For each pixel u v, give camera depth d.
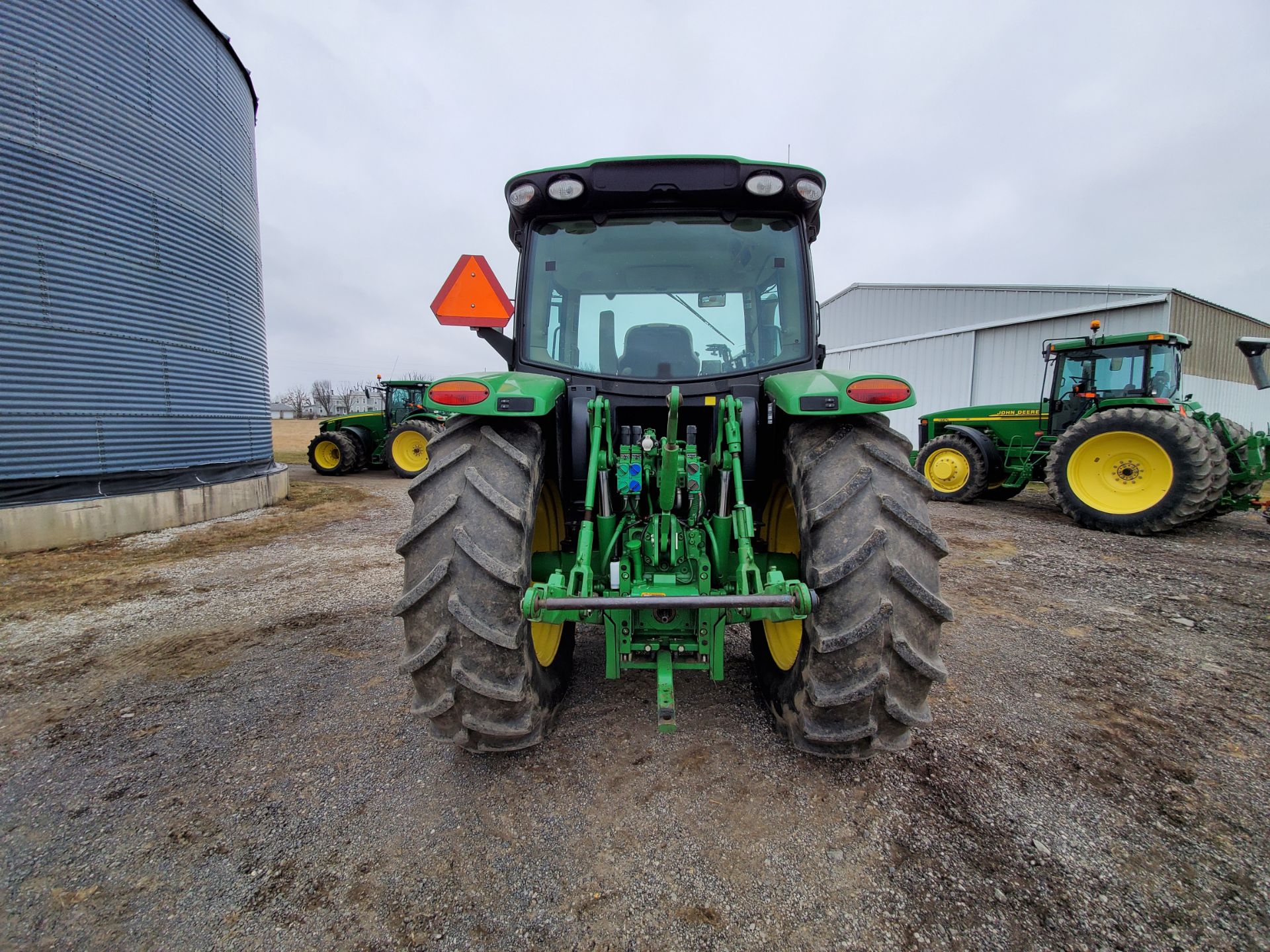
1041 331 13.14
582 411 2.34
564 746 2.25
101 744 2.38
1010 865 1.67
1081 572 4.76
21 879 1.68
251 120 8.65
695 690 2.67
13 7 5.57
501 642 1.76
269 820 1.90
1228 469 6.06
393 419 13.70
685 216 2.50
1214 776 2.08
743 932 1.46
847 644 1.71
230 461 8.03
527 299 2.54
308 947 1.44
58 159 5.93
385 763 2.19
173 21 6.97
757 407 2.33
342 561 5.36
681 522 2.11
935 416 9.15
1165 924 1.48
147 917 1.54
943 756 2.18
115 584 4.67
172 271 7.03
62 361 6.07
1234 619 3.68
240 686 2.88
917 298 18.61
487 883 1.62
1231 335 14.95
